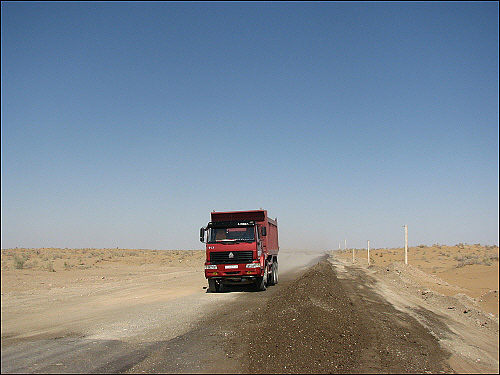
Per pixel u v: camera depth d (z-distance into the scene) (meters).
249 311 15.91
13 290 24.56
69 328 13.24
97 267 46.28
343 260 64.62
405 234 34.53
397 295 21.19
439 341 11.34
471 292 21.44
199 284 28.08
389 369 8.56
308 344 10.06
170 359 9.28
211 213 25.77
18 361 9.27
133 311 16.56
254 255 22.66
